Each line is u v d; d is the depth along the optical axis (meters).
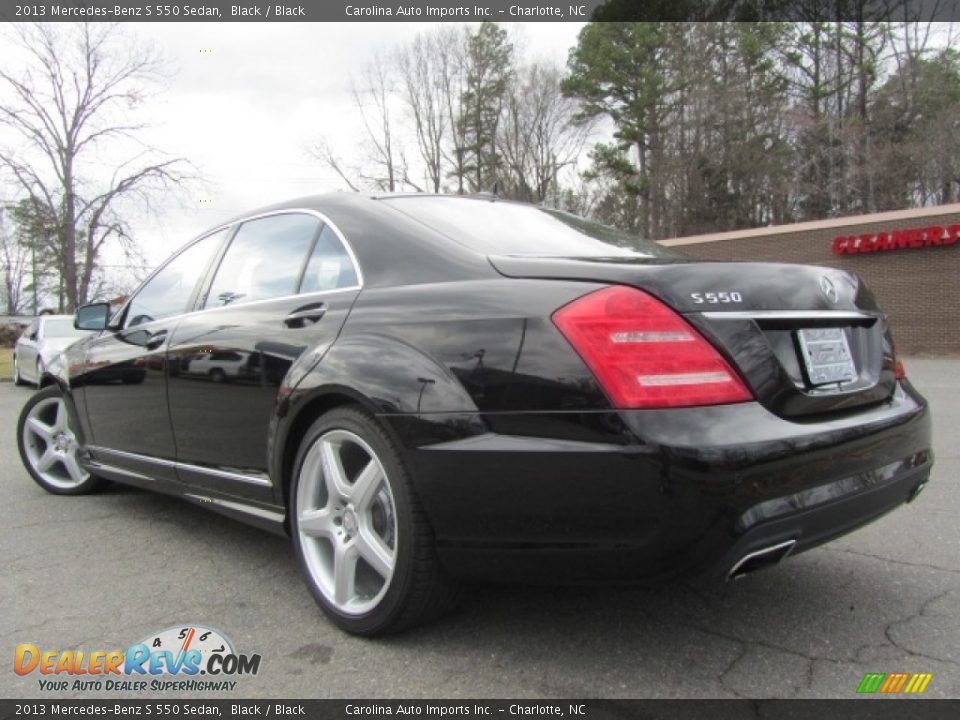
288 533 2.90
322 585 2.67
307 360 2.68
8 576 3.20
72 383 4.28
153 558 3.42
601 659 2.38
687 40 37.00
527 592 2.91
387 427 2.33
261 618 2.73
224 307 3.34
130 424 3.80
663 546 1.94
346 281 2.80
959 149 27.80
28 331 13.83
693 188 35.75
